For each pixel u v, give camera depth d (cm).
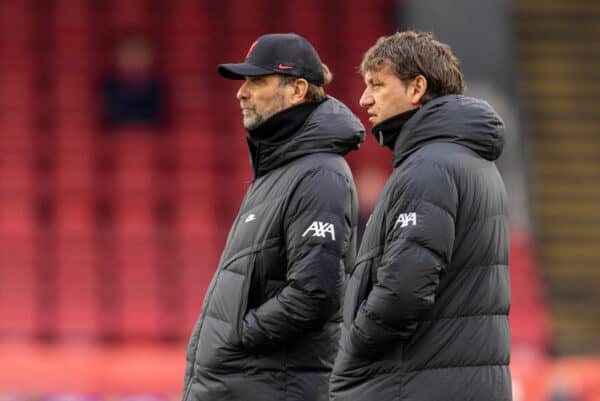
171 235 4481
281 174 1560
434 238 1318
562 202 4925
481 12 4775
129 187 4628
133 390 3384
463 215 1358
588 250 4791
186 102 4956
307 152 1560
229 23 5284
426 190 1337
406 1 4897
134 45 4838
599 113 5225
